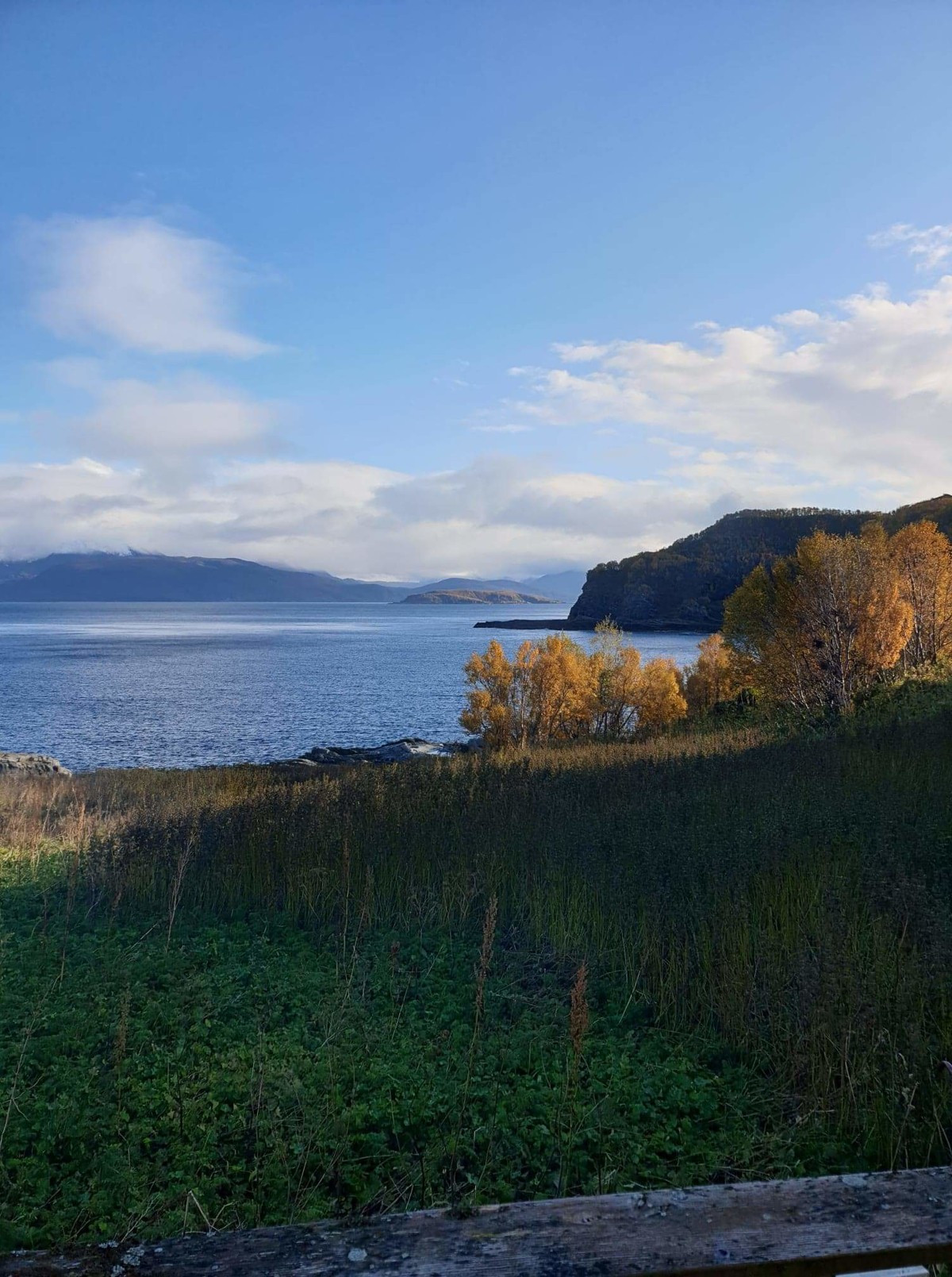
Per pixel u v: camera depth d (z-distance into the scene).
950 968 5.06
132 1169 3.99
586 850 8.35
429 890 8.30
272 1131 4.36
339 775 24.17
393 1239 1.92
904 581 29.36
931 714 18.14
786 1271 1.86
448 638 198.88
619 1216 2.00
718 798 10.15
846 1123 4.40
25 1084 4.88
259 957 7.36
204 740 48.50
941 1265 2.30
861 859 7.18
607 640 37.66
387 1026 5.69
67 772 27.12
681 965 6.21
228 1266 1.83
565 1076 4.87
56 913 8.74
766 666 28.34
